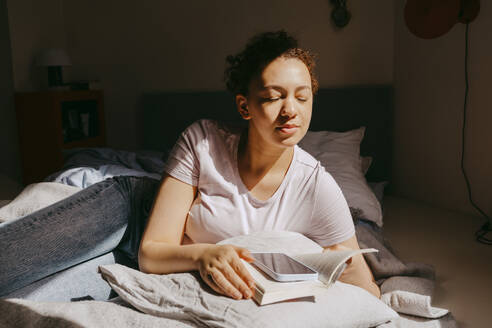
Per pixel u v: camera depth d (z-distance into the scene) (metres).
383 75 3.15
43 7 3.36
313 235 1.16
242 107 1.09
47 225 1.16
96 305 0.97
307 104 1.03
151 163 2.46
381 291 1.45
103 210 1.28
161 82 3.48
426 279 1.51
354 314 0.96
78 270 1.25
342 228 1.14
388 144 3.11
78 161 2.43
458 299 1.44
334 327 0.92
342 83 3.20
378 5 3.09
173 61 3.44
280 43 1.04
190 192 1.16
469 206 2.65
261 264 0.94
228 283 0.91
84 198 1.27
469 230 2.25
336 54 3.18
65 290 1.19
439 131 2.82
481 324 1.28
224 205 1.12
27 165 3.18
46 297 1.14
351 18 3.13
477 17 2.50
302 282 0.90
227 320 0.86
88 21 3.52
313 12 3.17
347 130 3.12
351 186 2.24
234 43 3.33
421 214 2.59
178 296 0.96
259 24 3.27
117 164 2.44
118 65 3.53
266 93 1.00
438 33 2.50
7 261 1.08
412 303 1.27
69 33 3.56
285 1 3.21
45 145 3.13
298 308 0.90
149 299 0.97
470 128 2.61
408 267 1.59
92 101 3.58
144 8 3.43
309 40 3.21
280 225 1.14
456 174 2.73
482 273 1.66
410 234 2.17
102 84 3.57
